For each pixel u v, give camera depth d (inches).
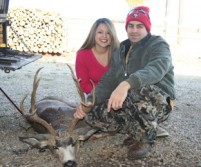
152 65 70.6
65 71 199.9
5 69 88.6
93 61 98.2
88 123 82.2
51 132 75.9
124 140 88.1
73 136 76.5
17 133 96.3
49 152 83.7
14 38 242.1
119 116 79.7
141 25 78.0
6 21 103.0
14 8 240.7
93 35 97.0
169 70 78.4
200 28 285.1
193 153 85.0
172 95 79.1
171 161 80.3
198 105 133.0
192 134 98.3
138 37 78.5
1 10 101.9
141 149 78.5
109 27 94.8
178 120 111.0
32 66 210.7
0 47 103.0
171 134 97.1
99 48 97.3
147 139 77.4
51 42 242.5
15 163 78.4
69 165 72.6
